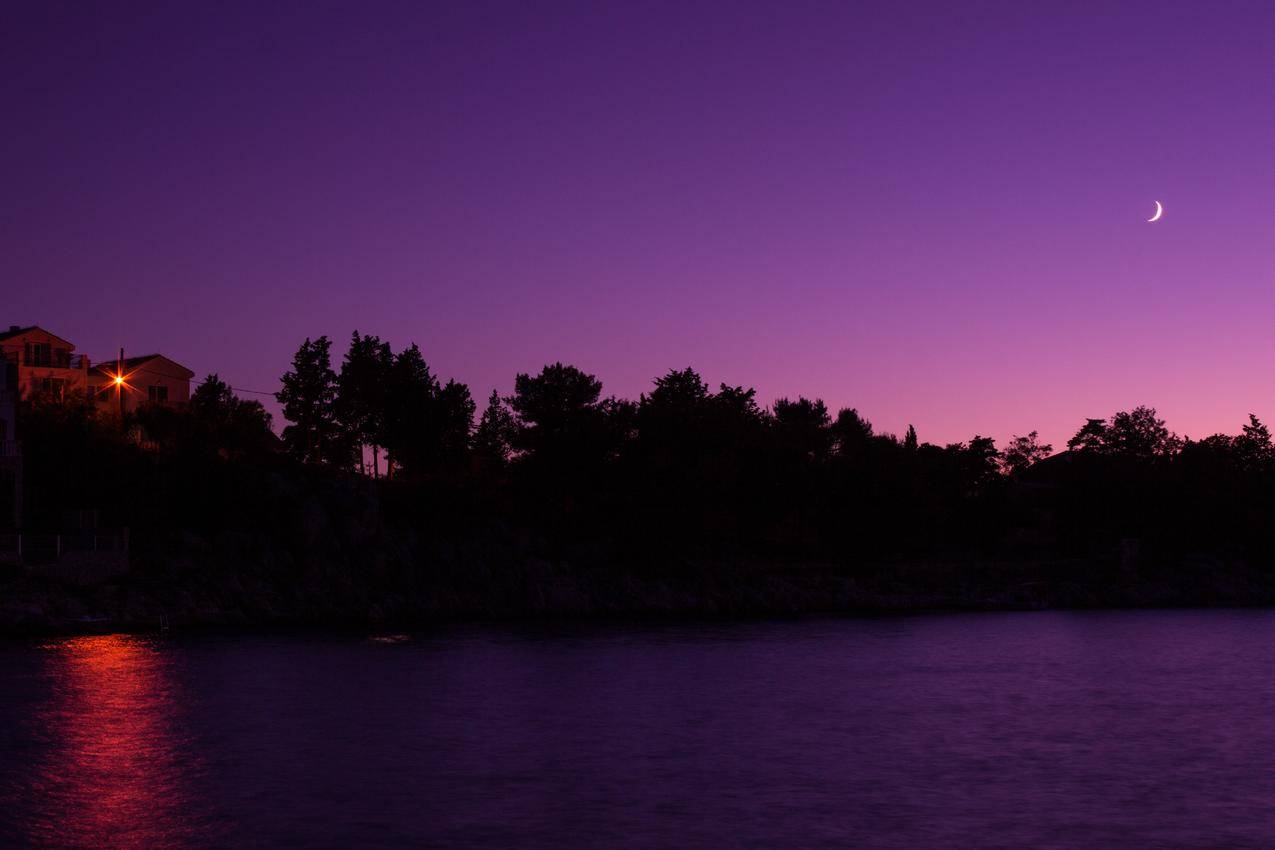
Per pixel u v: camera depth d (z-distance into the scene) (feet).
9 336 376.89
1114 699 171.32
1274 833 93.91
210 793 105.81
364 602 304.91
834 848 88.84
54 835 91.61
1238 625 320.91
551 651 234.58
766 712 156.76
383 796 105.29
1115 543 477.77
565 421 408.67
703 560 400.88
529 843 89.97
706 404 425.28
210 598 278.46
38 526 285.02
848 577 406.82
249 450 367.25
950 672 204.74
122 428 337.72
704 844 89.81
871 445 449.48
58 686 170.91
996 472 523.70
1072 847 89.66
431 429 404.98
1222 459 531.50
